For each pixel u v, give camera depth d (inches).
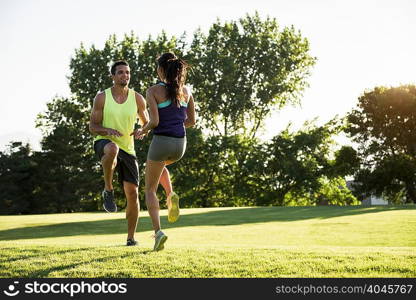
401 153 1578.5
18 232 478.3
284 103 1646.2
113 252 200.8
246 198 1563.7
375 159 1609.3
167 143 196.4
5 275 170.1
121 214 789.9
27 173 1704.0
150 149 200.2
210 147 1508.4
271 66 1558.8
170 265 175.8
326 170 1513.3
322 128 1524.4
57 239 400.2
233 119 1589.6
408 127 1555.1
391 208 673.6
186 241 365.1
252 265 175.3
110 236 421.4
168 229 469.1
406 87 1626.5
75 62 1549.0
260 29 1622.8
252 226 479.8
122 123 229.6
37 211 1700.3
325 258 185.6
